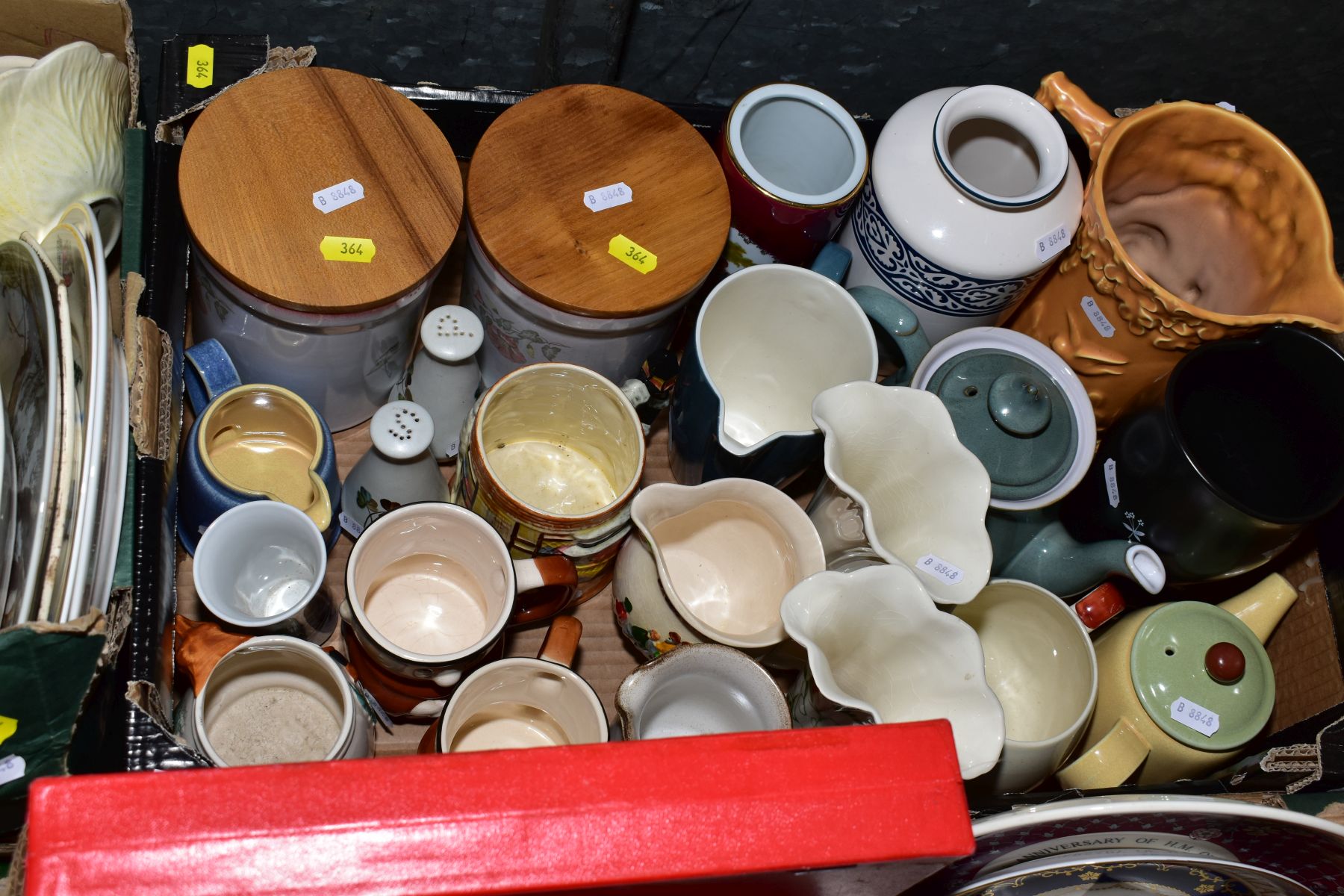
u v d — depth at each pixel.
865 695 0.69
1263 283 0.85
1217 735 0.77
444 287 0.96
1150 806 0.59
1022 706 0.82
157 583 0.64
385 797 0.44
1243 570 0.80
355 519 0.79
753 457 0.76
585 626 0.83
